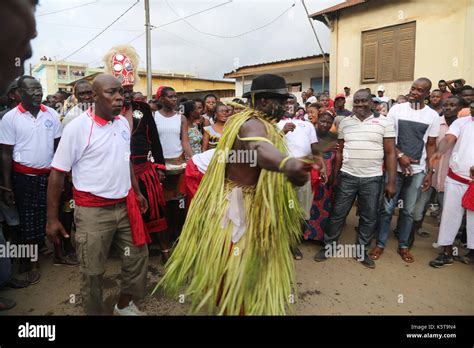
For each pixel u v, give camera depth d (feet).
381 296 11.37
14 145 11.84
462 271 13.21
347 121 13.71
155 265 13.34
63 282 12.23
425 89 13.64
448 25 26.94
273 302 7.34
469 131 12.87
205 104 19.86
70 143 8.06
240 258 7.35
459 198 13.04
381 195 14.69
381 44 31.01
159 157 12.78
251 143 6.50
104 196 8.37
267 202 7.14
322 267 13.46
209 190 7.97
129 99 12.07
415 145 13.61
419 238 16.51
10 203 11.93
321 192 15.10
